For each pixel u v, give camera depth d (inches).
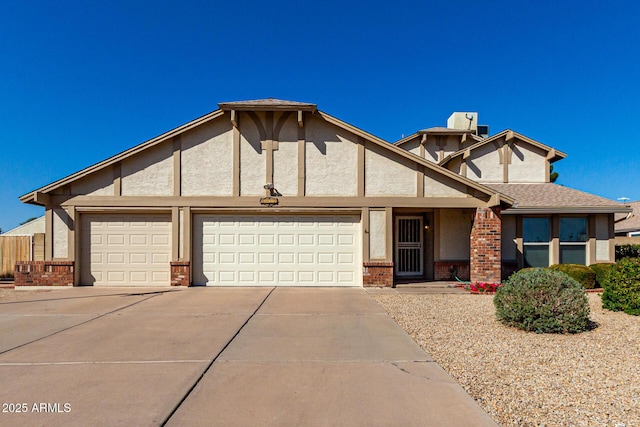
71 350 219.0
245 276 471.5
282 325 278.8
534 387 169.6
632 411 147.2
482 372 187.6
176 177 465.1
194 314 314.7
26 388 166.7
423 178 474.0
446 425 136.5
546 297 263.0
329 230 475.2
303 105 454.9
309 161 471.8
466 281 522.3
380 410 147.4
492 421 139.3
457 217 536.4
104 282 467.5
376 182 472.4
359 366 194.7
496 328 272.1
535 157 636.7
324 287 466.6
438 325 280.1
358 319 298.5
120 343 233.0
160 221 470.3
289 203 467.5
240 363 198.4
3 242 566.3
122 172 463.8
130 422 137.9
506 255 538.9
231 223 472.4
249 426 135.7
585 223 543.2
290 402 153.9
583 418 141.9
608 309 337.1
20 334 254.1
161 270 467.8
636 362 202.4
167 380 175.6
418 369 190.9
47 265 456.1
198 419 140.3
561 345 232.4
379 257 466.9
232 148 469.7
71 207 459.5
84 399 155.9
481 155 634.2
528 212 521.7
